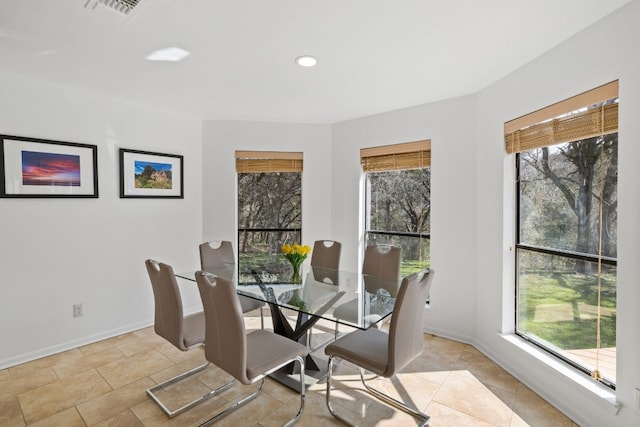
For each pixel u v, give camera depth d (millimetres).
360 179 3959
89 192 3066
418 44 2133
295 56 2314
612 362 1929
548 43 2123
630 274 1695
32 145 2738
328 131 4207
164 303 2152
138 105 3404
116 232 3271
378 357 1921
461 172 3148
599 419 1871
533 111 2369
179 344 2107
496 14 1792
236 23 1883
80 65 2479
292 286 2680
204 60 2383
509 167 2707
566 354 2246
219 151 4020
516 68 2514
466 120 3113
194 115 3861
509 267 2725
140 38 2064
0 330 2641
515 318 2736
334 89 2977
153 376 2531
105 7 1733
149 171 3492
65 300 2963
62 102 2900
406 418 2064
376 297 2424
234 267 3316
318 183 4199
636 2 1654
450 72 2586
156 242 3578
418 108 3430
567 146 2227
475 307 3094
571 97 2053
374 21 1858
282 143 4137
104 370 2615
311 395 2312
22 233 2729
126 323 3359
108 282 3227
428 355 2900
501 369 2660
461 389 2375
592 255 2059
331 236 4219
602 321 1989
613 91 1792
